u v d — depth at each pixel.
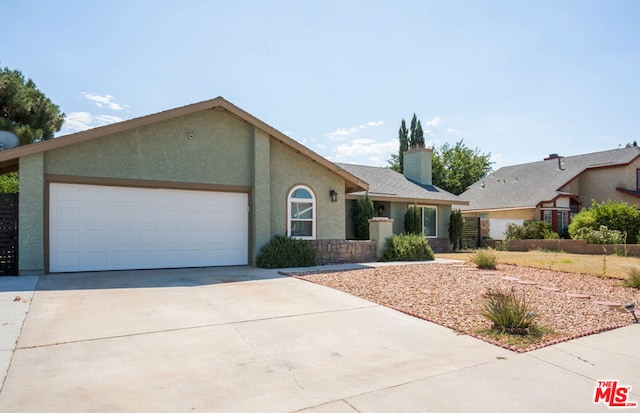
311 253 12.62
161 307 6.81
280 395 3.80
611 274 11.45
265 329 5.80
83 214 10.50
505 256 16.83
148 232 11.30
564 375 4.39
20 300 7.06
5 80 19.33
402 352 5.03
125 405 3.53
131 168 10.95
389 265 12.88
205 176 11.96
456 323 6.24
